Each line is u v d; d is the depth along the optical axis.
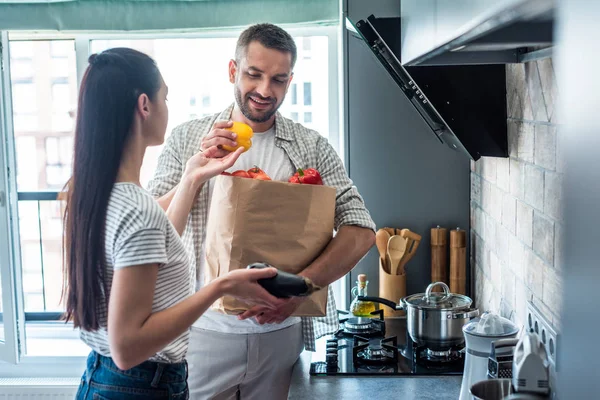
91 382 1.47
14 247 3.19
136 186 1.37
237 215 1.69
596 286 0.28
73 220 1.36
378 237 2.77
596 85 0.28
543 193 1.65
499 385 1.22
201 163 1.75
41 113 4.06
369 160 2.85
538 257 1.70
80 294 1.35
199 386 2.05
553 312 1.54
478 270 2.66
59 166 4.10
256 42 1.88
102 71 1.36
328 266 1.80
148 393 1.45
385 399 1.83
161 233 1.33
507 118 2.08
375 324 2.51
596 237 0.28
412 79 2.07
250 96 1.92
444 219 2.85
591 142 0.29
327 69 3.26
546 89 1.62
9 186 3.14
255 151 2.05
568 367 0.32
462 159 2.82
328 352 2.19
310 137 2.12
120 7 3.09
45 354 3.44
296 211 1.72
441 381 1.99
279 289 1.43
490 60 1.71
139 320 1.29
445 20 0.92
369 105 2.83
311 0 3.03
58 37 3.41
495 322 1.61
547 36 1.00
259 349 2.02
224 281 1.39
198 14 3.07
